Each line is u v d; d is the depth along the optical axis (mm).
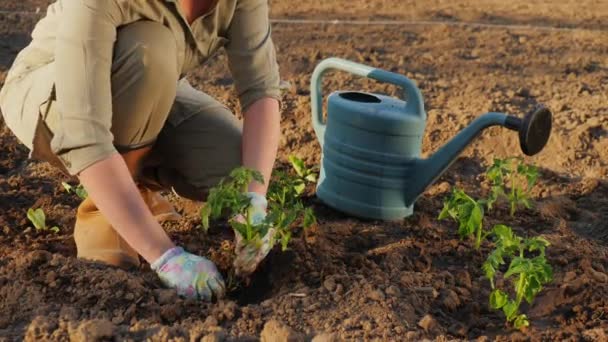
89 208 3043
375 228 3309
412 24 5734
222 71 4621
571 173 3799
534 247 2951
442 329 2828
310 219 3037
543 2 6676
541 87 4562
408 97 3299
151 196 3262
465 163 3814
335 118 3359
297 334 2721
